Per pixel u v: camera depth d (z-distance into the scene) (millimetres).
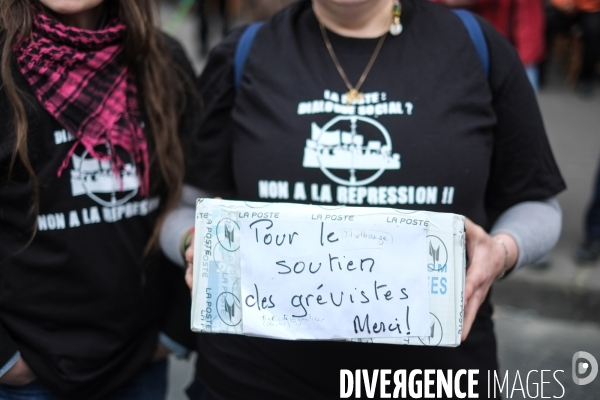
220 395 1625
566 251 3977
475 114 1491
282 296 1287
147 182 1700
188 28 9172
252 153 1529
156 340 1855
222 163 1688
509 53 1544
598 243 3832
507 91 1535
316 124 1479
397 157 1451
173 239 1708
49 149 1583
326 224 1276
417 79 1480
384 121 1460
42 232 1608
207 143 1688
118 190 1660
